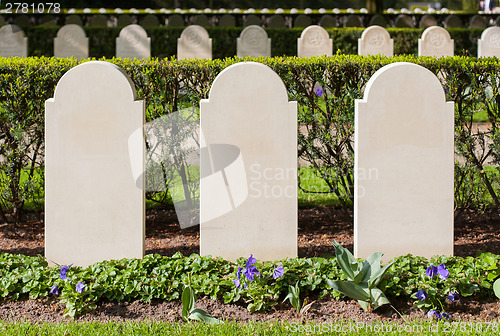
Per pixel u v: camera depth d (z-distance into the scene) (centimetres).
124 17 2156
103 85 457
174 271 442
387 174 462
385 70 455
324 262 448
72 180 466
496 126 596
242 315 409
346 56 622
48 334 376
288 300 428
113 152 462
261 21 2284
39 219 642
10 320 402
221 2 3594
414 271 436
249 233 471
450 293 411
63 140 462
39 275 436
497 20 2136
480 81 581
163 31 1864
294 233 473
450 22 2102
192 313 401
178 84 595
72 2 2908
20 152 591
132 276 434
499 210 652
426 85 457
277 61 589
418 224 468
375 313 410
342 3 3791
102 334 375
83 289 412
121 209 468
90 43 1892
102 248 471
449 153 463
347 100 584
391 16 2180
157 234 600
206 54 1428
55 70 580
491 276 421
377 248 468
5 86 575
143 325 388
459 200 608
